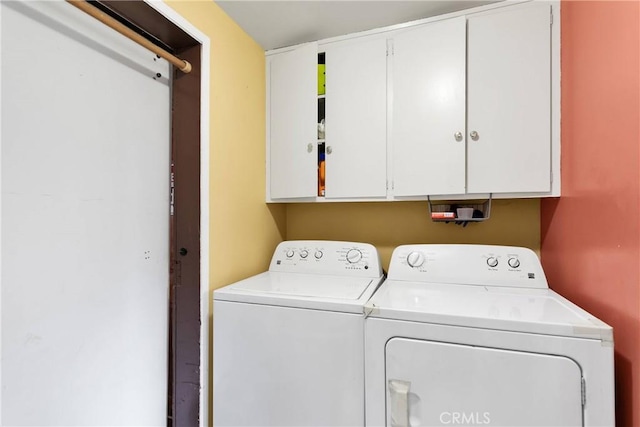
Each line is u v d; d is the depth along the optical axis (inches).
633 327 30.1
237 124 55.2
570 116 43.8
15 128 30.4
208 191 47.6
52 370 33.6
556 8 47.4
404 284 50.6
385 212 69.0
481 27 50.7
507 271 49.1
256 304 43.1
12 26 29.9
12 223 30.3
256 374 42.5
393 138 55.6
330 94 60.1
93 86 37.7
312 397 39.8
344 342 38.6
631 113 30.0
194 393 46.4
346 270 57.6
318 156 62.4
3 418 29.7
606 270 34.8
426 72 53.3
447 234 64.7
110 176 39.9
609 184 34.0
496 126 49.7
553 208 51.4
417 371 35.2
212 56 48.6
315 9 51.5
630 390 30.5
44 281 32.9
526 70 48.4
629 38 30.1
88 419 37.1
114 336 40.4
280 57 63.6
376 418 36.6
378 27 56.9
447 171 51.8
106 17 32.4
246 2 49.5
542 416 31.1
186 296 47.1
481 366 33.1
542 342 31.4
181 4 42.4
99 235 38.6
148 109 45.2
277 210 70.8
